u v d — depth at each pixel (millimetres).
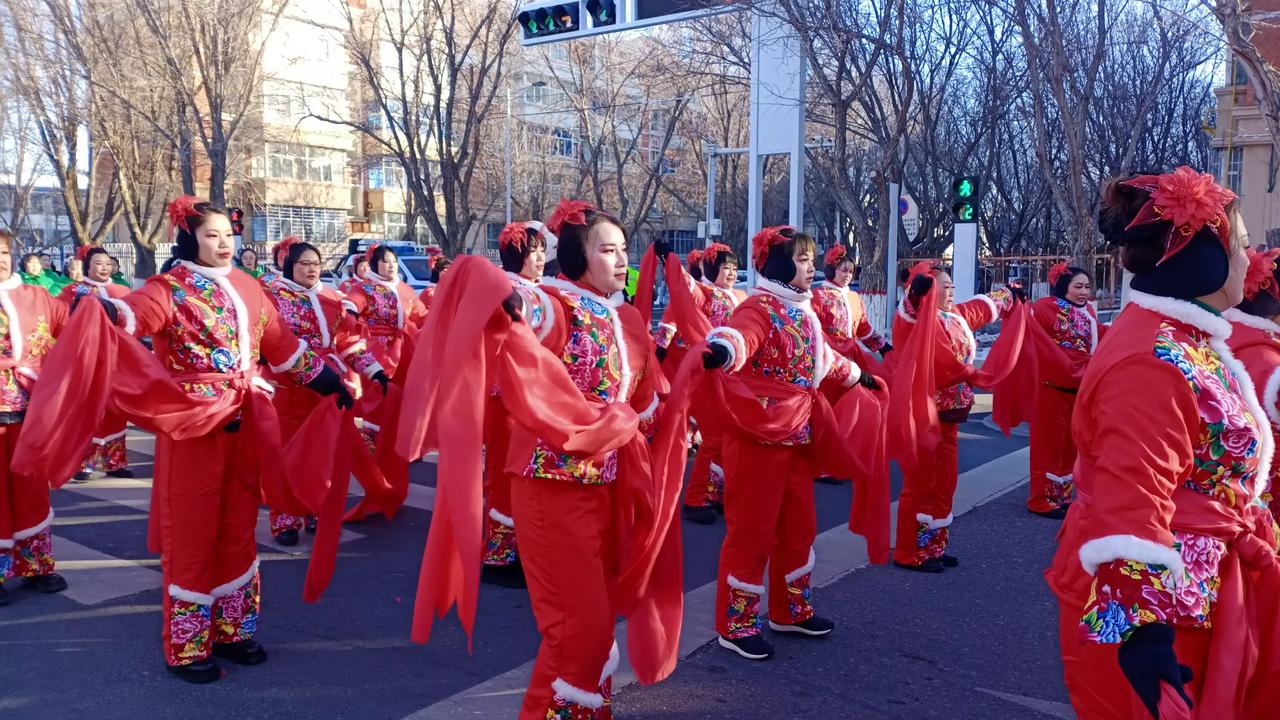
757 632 4531
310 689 4117
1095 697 2318
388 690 4113
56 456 3811
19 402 5129
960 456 9344
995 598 5375
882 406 5344
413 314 8102
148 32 24344
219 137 23484
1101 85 25141
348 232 41500
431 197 23484
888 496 4895
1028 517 7156
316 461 4512
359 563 5934
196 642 4137
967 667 4426
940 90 22531
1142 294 2273
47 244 38531
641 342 3461
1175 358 2148
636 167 39812
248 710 3916
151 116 25047
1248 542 2268
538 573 3191
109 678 4207
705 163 37938
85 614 5004
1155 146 30375
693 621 4949
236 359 4133
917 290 5969
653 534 3406
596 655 3186
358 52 23453
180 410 3916
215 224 4113
